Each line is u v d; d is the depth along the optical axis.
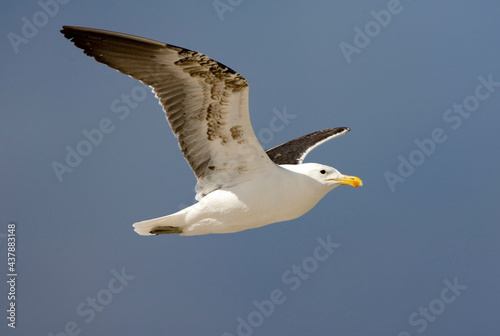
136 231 11.98
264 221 11.91
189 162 11.58
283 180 11.71
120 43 10.53
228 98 10.73
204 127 11.20
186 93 10.90
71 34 10.44
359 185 12.05
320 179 12.06
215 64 10.30
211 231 11.95
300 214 12.15
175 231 12.07
